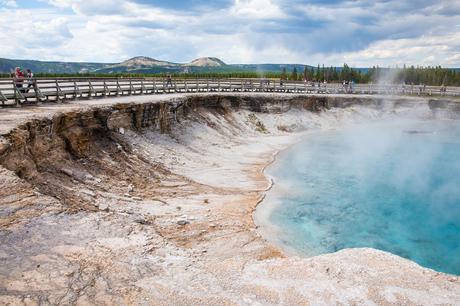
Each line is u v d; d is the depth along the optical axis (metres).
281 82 64.94
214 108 46.28
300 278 11.15
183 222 18.38
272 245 17.30
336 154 38.81
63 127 22.31
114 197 19.47
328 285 10.84
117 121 27.89
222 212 20.67
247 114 49.88
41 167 18.53
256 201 23.14
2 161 15.27
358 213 22.48
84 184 19.55
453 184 29.22
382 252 13.27
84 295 9.33
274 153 37.59
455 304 10.22
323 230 19.75
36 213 12.95
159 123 33.00
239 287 10.48
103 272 10.40
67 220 12.98
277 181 27.95
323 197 25.00
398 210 23.27
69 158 21.19
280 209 22.30
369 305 9.99
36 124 19.58
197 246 16.41
